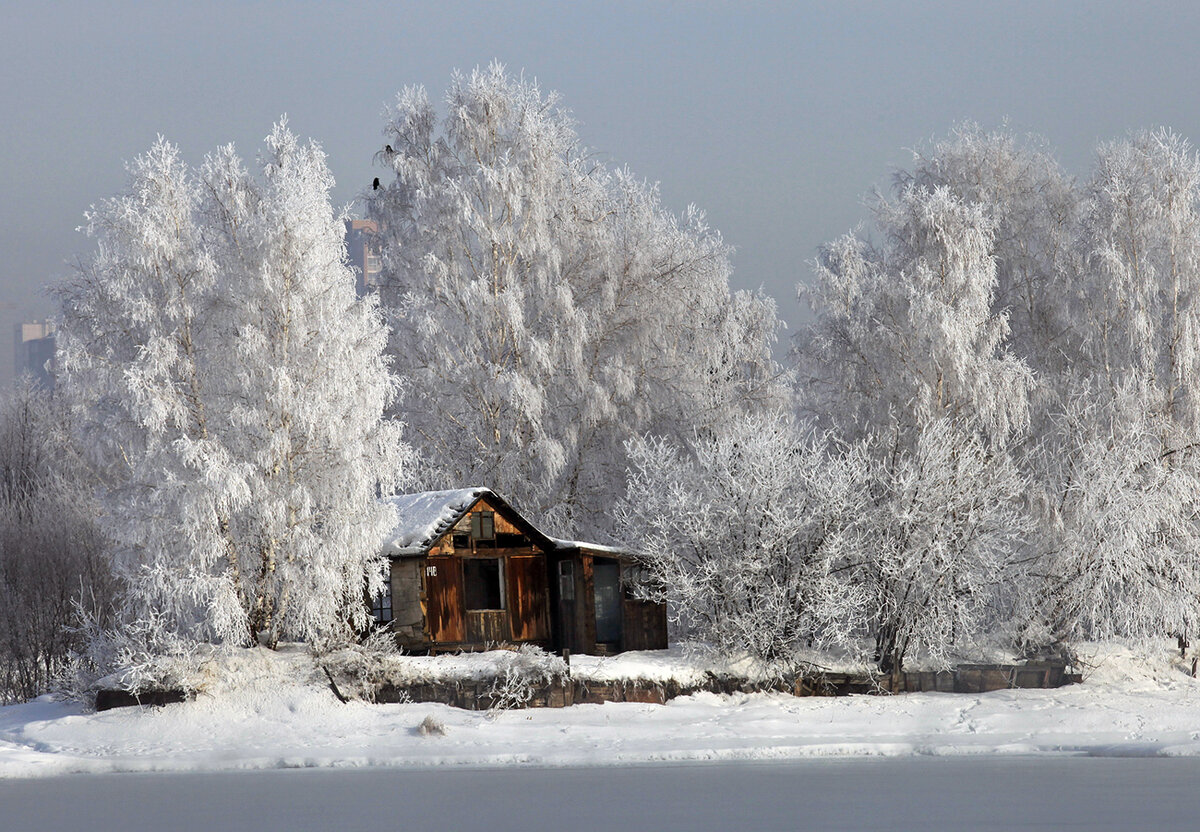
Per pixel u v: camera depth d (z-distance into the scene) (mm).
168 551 77875
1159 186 101125
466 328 108688
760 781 51875
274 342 82500
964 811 41219
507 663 80062
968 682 89250
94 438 83438
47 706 82750
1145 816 39500
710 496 89875
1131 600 90688
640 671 82750
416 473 109188
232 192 85562
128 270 80750
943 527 89125
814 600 86625
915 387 97938
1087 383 99438
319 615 79250
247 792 50844
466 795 48031
